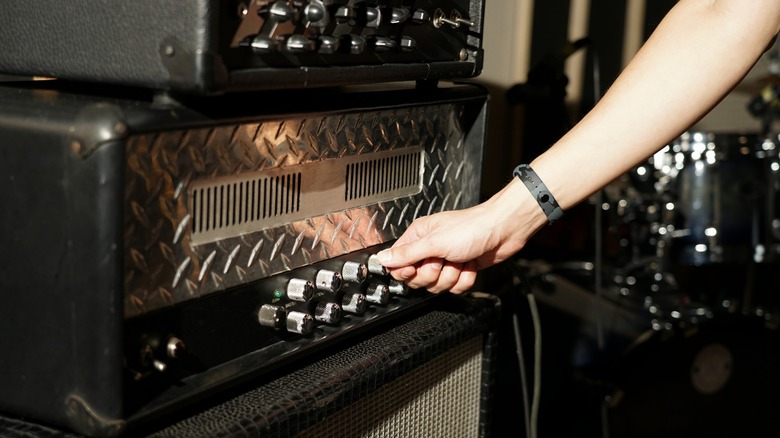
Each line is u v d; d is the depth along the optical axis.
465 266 0.91
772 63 3.13
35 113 0.60
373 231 0.86
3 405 0.65
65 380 0.62
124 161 0.58
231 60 0.64
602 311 2.22
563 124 2.62
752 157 2.85
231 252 0.69
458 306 1.00
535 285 2.31
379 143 0.84
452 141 0.96
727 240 2.86
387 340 0.88
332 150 0.78
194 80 0.61
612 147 0.83
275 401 0.72
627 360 2.04
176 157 0.63
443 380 0.98
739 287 3.20
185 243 0.65
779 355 2.23
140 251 0.61
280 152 0.72
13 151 0.60
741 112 3.35
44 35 0.69
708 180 2.80
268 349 0.75
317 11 0.68
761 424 2.29
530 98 1.69
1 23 0.71
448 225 0.85
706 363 2.15
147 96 0.70
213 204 0.67
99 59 0.66
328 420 0.80
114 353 0.60
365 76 0.78
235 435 0.66
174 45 0.61
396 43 0.81
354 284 0.85
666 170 2.76
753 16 0.80
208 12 0.60
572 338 2.12
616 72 3.06
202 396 0.68
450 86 0.95
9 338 0.64
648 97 0.83
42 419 0.64
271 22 0.67
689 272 3.16
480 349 1.05
